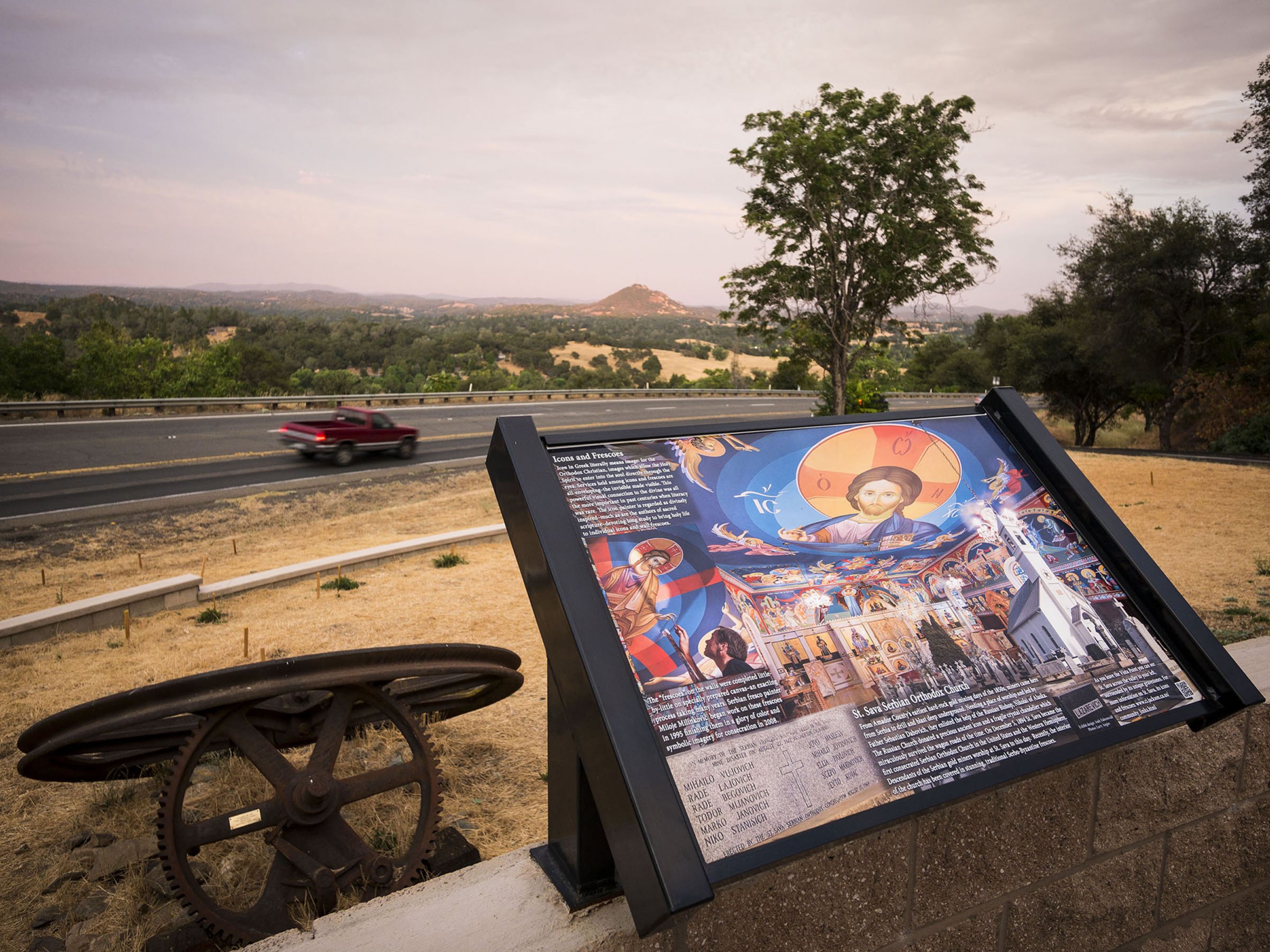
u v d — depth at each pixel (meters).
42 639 8.21
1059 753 1.85
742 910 1.66
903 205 25.47
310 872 3.17
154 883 3.61
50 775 3.65
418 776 3.49
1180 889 2.31
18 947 3.30
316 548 14.56
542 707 6.02
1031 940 2.07
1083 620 2.12
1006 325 65.38
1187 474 19.09
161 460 24.31
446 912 1.77
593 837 1.76
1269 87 29.19
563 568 1.64
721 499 1.99
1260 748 2.40
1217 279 32.41
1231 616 8.16
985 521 2.24
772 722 1.64
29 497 18.95
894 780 1.68
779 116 25.73
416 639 7.87
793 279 26.98
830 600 1.88
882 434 2.35
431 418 38.41
